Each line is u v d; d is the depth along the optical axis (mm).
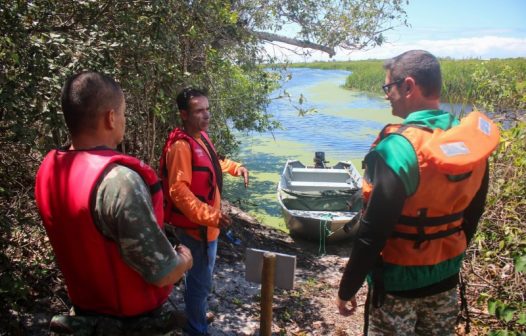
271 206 7828
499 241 3459
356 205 6531
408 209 1810
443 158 1646
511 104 4879
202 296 2939
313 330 3695
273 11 6762
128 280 1457
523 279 3039
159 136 4590
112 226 1371
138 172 1466
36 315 3018
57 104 2463
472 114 1816
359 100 22844
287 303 4102
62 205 1421
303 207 6629
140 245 1357
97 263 1424
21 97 2467
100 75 1507
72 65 2643
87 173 1392
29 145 2508
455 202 1821
